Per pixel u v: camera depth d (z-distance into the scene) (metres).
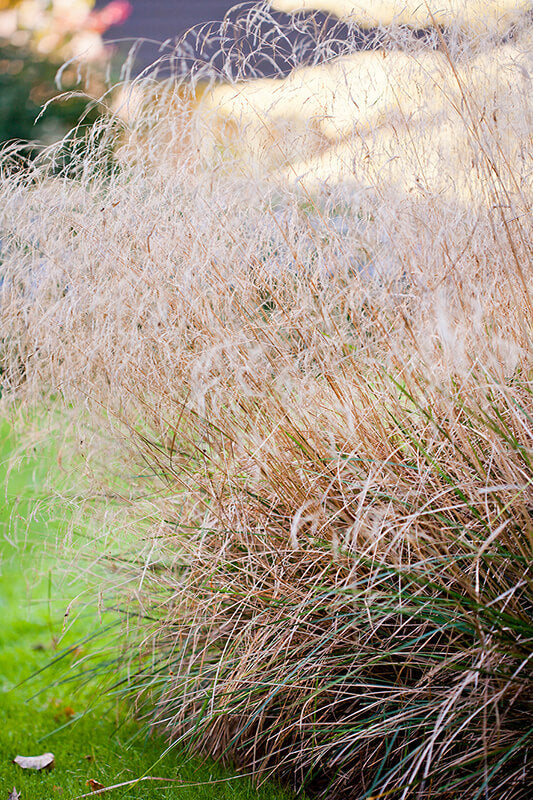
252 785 2.44
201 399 2.33
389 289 2.36
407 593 2.14
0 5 9.89
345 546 2.12
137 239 2.66
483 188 2.38
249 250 2.59
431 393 2.23
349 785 2.36
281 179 2.61
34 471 3.08
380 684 2.28
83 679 3.25
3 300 2.92
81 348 2.71
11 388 2.96
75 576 3.15
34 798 2.43
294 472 2.37
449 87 2.53
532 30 2.63
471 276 2.33
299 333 2.50
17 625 3.86
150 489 2.78
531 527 1.91
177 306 2.54
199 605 2.50
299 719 2.30
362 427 2.31
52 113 8.92
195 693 2.62
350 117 2.66
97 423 2.78
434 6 2.74
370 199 2.48
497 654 1.94
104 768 2.60
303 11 2.91
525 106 2.39
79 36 9.50
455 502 2.15
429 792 2.07
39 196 2.84
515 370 2.23
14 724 2.99
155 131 2.88
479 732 2.04
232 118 2.78
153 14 9.23
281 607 2.33
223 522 2.46
